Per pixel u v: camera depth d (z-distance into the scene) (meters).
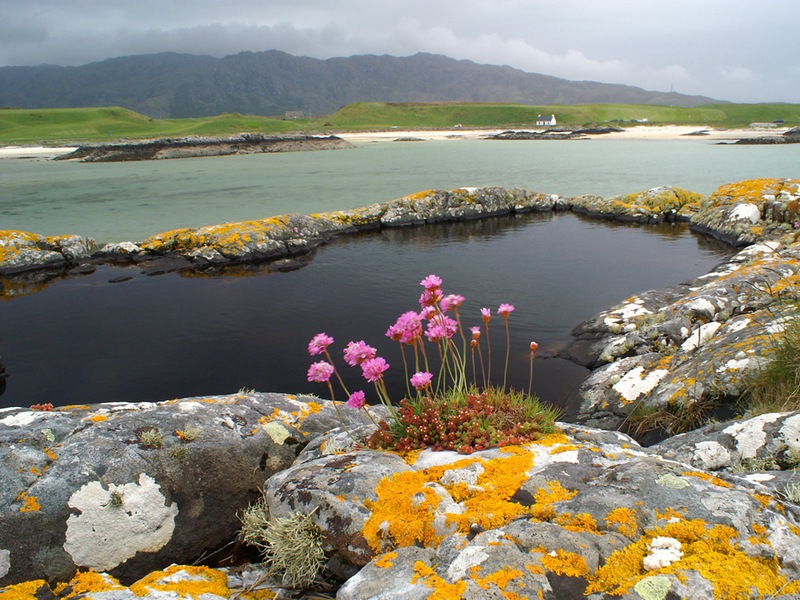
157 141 81.62
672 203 24.25
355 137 145.25
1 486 4.04
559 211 27.17
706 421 6.57
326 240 21.27
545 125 175.62
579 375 9.54
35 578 3.93
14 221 26.30
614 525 3.09
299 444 5.46
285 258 18.66
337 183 39.97
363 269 17.16
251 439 5.20
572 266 16.92
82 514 4.14
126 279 16.36
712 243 19.36
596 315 11.44
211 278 16.39
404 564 3.11
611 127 143.00
